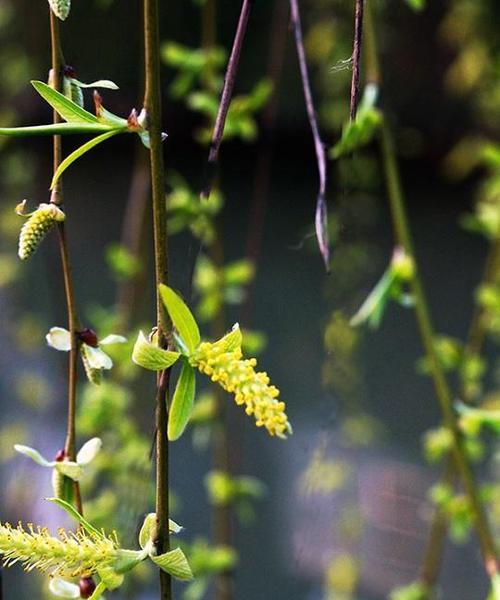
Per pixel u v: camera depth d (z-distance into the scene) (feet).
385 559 5.05
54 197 2.00
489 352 5.58
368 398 6.26
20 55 4.87
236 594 5.27
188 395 1.90
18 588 4.41
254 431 5.72
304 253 7.55
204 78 3.26
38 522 4.66
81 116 1.90
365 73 3.47
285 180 8.18
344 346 3.77
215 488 3.44
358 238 3.80
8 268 5.10
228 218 8.19
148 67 1.90
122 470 3.33
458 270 7.94
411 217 8.23
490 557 2.51
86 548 1.92
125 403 3.43
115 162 8.42
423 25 6.99
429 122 7.56
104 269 7.55
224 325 3.37
